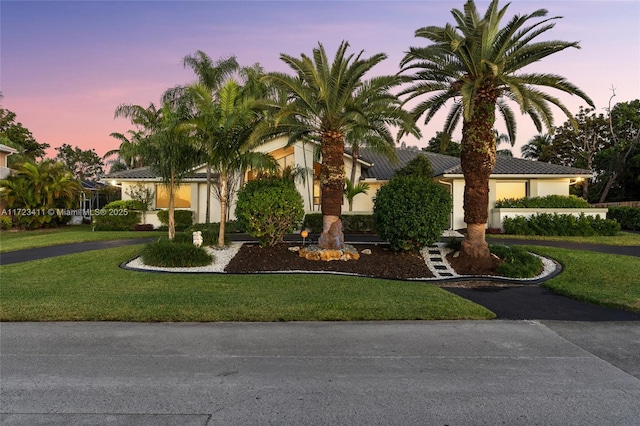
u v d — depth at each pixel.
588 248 14.48
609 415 3.40
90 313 6.65
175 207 24.50
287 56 11.88
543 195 20.83
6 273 10.55
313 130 13.30
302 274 10.48
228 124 12.91
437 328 6.04
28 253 14.22
